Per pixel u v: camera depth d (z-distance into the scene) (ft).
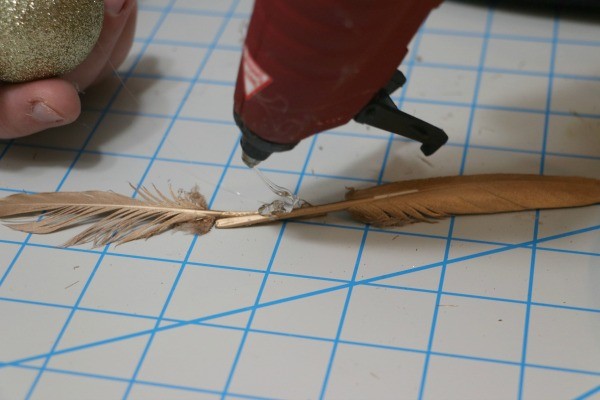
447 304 1.16
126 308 1.17
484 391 1.09
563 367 1.10
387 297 1.16
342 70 1.03
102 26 1.27
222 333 1.14
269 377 1.11
